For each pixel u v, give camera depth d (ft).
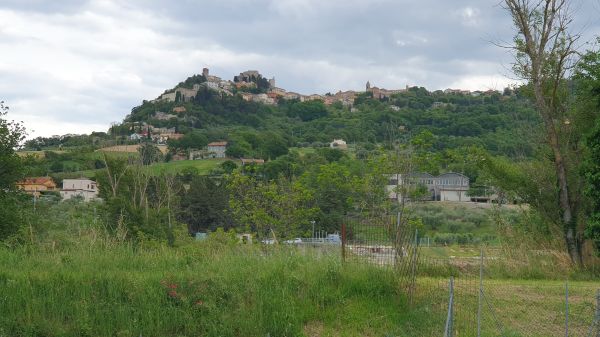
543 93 74.38
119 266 47.37
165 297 42.27
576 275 63.98
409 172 88.74
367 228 53.57
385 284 47.21
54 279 42.45
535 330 44.75
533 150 77.51
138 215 94.32
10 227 92.02
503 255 67.87
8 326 38.63
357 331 42.96
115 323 40.14
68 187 230.89
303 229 104.37
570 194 71.05
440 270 59.47
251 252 52.06
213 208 153.48
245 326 41.04
